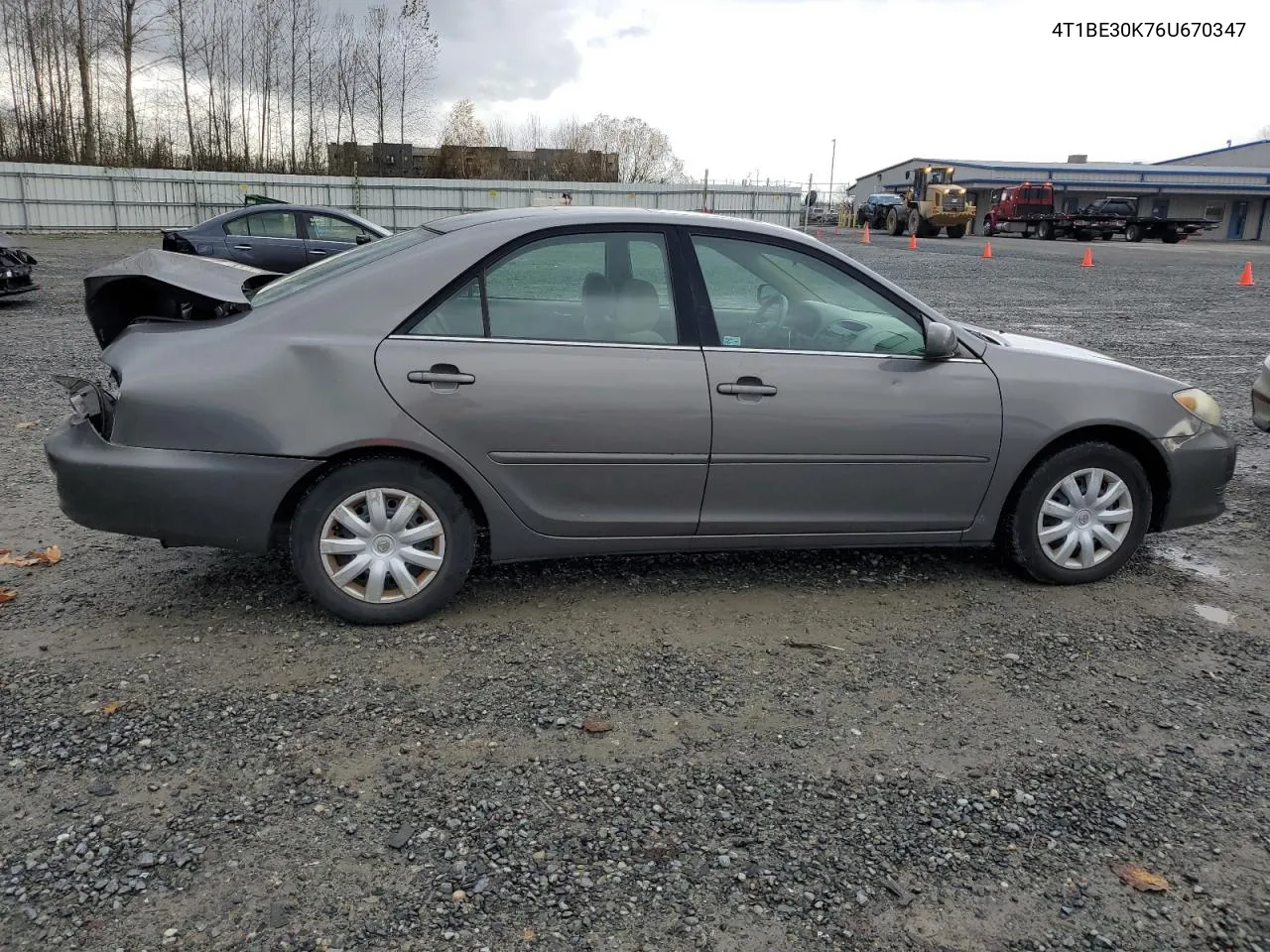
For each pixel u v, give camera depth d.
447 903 2.41
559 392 3.78
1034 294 18.55
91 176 32.50
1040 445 4.29
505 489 3.84
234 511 3.63
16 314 12.84
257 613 3.99
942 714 3.37
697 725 3.25
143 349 3.66
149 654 3.62
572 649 3.77
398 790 2.85
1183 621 4.18
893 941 2.34
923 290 18.92
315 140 45.69
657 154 57.38
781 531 4.16
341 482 3.72
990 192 61.91
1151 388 4.44
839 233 48.25
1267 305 17.16
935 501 4.27
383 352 3.67
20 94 40.66
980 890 2.52
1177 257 33.09
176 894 2.40
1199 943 2.36
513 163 48.44
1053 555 4.46
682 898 2.45
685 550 4.13
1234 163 66.06
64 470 3.61
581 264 3.91
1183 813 2.85
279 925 2.32
